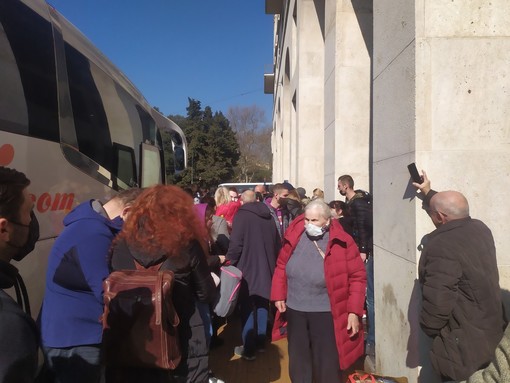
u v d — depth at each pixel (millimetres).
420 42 3682
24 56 3811
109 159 5406
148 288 2535
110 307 2539
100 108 5273
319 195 8164
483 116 3701
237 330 6492
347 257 3775
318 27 12828
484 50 3686
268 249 5180
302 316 3803
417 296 3641
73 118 4543
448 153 3697
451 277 2773
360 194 5652
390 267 4262
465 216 3002
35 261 3668
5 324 1401
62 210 4219
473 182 3695
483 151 3693
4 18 3654
